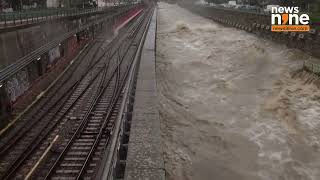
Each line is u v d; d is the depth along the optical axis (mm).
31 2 50656
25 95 20422
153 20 70312
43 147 13969
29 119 16781
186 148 14836
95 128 15844
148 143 11188
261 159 13945
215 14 80500
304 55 29000
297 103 18844
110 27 56469
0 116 16312
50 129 15469
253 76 25203
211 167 13469
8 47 21266
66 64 29781
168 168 13102
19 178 11734
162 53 36312
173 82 25156
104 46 40781
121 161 10445
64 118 17266
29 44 25000
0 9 40281
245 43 38094
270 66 27297
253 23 47906
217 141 15523
